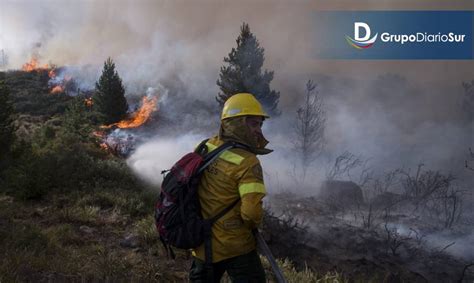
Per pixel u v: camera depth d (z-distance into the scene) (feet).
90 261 18.97
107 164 43.83
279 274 10.07
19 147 45.70
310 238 26.71
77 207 29.40
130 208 30.66
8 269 15.58
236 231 10.03
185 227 10.00
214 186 10.10
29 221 25.82
